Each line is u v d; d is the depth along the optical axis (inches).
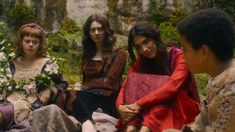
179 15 392.8
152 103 166.6
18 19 381.4
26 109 182.9
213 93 94.5
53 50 355.9
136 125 169.6
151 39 177.0
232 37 94.9
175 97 169.6
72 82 316.2
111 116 191.6
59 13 391.5
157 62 179.5
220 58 95.3
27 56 197.6
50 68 194.2
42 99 189.2
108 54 197.5
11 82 192.5
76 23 387.9
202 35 94.9
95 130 181.5
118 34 388.2
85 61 201.0
